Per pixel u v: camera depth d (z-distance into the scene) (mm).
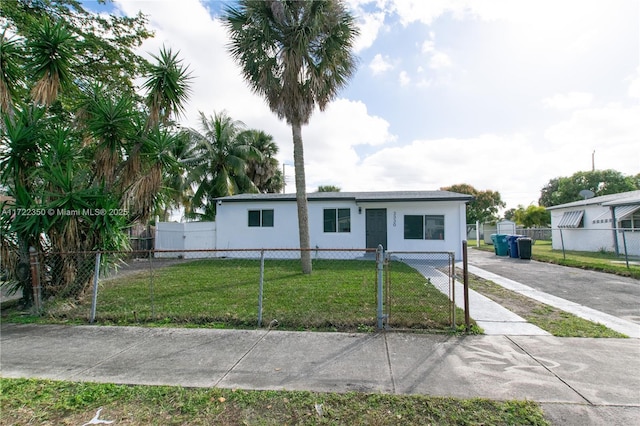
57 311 5367
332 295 6543
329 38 9055
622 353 3707
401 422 2424
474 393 2824
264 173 25578
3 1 8594
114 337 4340
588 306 5918
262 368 3359
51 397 2795
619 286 7891
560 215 20312
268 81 9297
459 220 13727
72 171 5938
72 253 5375
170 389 2916
